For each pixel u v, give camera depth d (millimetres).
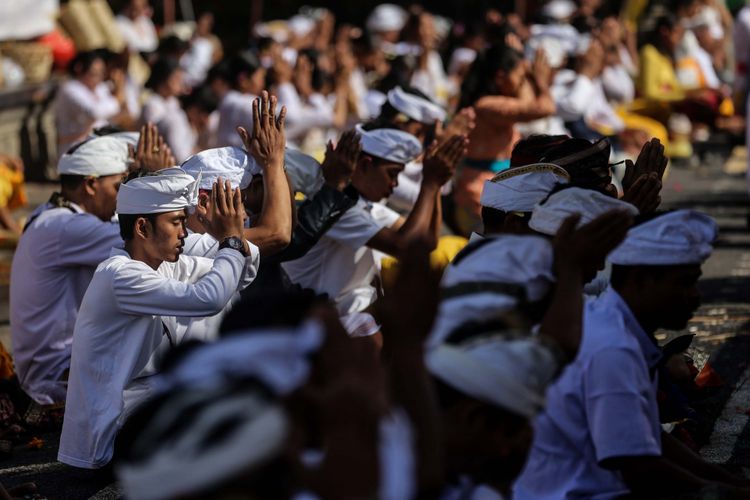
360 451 2752
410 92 8914
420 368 3279
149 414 2830
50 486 6438
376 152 7547
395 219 7664
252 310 3098
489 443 3559
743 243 12766
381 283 7574
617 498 4543
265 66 19672
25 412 7562
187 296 6062
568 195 4875
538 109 10805
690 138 19719
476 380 3482
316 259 7266
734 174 18328
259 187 6887
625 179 6145
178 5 32125
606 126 15758
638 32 23922
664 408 6156
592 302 4680
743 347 8633
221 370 2713
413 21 20141
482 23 21094
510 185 5805
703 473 4895
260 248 6586
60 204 7746
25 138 18625
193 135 14867
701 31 21188
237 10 32906
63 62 20875
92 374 6254
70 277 7719
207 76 14898
